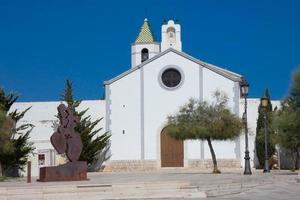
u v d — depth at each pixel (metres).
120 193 23.20
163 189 23.84
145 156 49.69
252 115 48.91
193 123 38.72
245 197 23.22
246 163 35.09
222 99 48.41
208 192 23.89
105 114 50.31
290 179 28.92
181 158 49.34
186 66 50.12
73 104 49.03
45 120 49.22
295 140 38.44
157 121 49.97
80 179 28.08
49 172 27.91
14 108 49.47
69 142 28.28
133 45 72.88
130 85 50.56
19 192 22.45
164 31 71.62
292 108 38.03
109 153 49.75
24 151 43.59
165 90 50.19
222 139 38.94
